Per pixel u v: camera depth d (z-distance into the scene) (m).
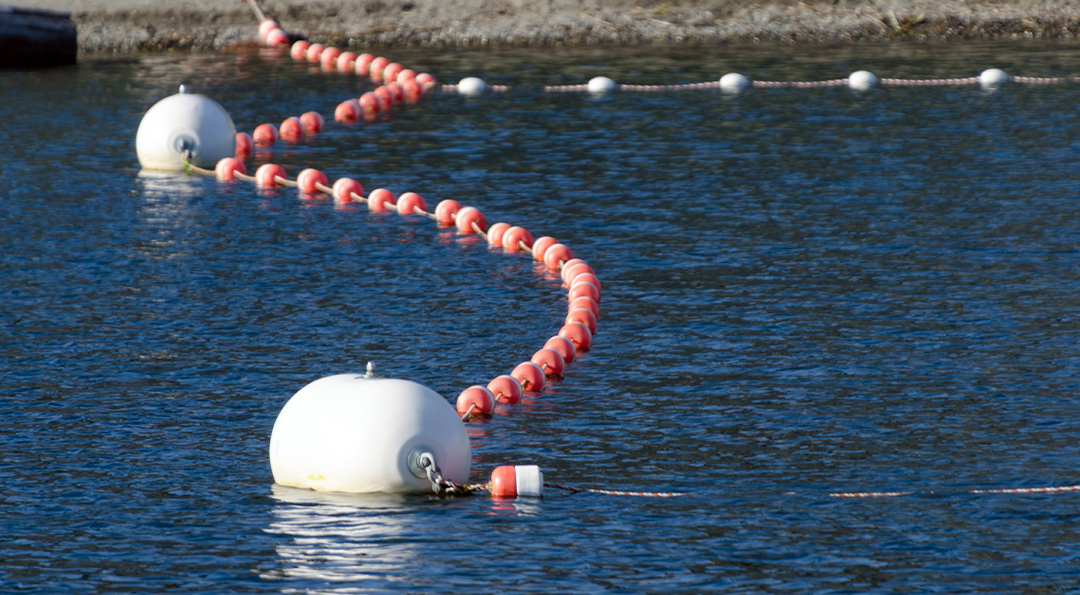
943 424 40.59
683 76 120.19
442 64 128.12
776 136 94.06
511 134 96.81
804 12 143.50
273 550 31.94
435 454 34.97
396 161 88.56
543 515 34.00
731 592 29.66
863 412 41.81
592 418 41.84
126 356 48.38
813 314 53.12
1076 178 78.12
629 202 75.31
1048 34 140.38
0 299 55.81
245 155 91.25
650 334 51.12
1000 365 46.22
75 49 128.25
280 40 137.62
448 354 48.91
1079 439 39.03
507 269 62.06
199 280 59.22
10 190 78.50
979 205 72.00
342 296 56.94
